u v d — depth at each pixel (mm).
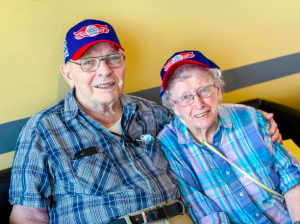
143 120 1505
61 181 1272
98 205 1256
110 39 1284
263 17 1950
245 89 2072
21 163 1237
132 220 1259
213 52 1893
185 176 1404
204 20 1799
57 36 1475
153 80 1786
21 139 1279
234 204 1368
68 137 1297
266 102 2010
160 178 1363
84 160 1278
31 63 1453
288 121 1854
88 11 1508
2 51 1381
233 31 1899
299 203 1354
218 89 1403
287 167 1412
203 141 1430
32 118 1313
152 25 1677
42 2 1402
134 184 1310
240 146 1438
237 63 1985
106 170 1293
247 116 1476
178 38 1767
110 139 1369
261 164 1412
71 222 1258
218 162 1413
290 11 2012
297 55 2137
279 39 2047
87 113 1402
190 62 1307
